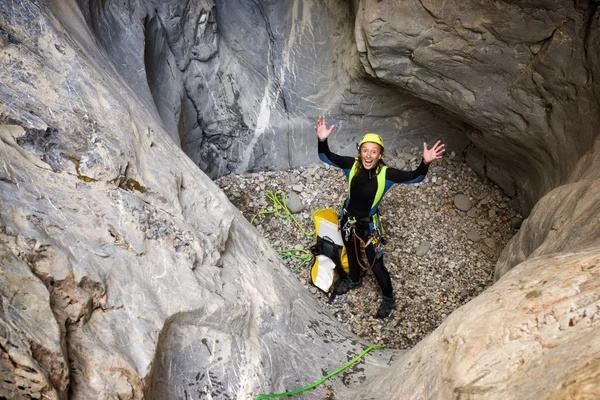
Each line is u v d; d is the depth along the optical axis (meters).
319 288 4.87
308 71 5.48
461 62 4.55
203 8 4.79
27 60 2.71
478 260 5.17
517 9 4.08
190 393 2.75
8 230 2.07
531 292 2.09
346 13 5.19
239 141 5.59
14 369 1.71
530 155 4.98
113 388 2.07
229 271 3.37
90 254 2.36
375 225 4.49
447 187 5.71
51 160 2.51
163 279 2.71
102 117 2.86
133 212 2.71
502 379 1.88
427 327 4.69
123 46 4.12
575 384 1.55
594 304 1.83
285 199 5.51
